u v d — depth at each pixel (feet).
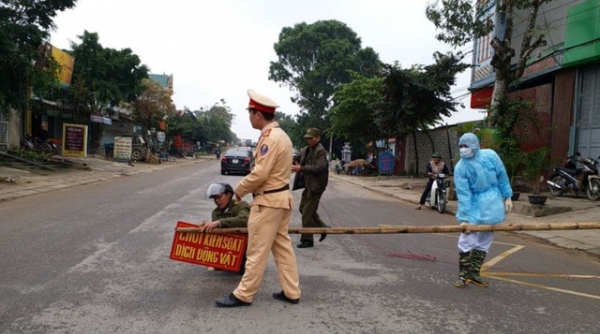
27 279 14.42
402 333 11.13
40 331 10.62
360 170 90.43
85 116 81.15
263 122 12.66
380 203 41.55
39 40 43.39
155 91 99.45
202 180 56.24
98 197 35.99
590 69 40.65
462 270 15.19
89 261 16.66
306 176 20.33
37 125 77.82
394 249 20.71
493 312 12.76
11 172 48.01
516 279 16.42
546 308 13.21
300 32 152.15
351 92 85.25
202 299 13.04
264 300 13.17
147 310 12.09
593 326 11.89
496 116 42.01
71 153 62.39
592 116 40.29
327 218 30.53
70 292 13.30
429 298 13.84
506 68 42.42
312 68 148.36
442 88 59.00
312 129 20.54
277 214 12.44
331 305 12.94
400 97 62.34
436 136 80.53
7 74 42.63
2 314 11.59
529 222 29.73
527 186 43.83
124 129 110.83
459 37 43.11
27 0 43.29
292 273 13.01
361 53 143.13
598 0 38.17
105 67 79.00
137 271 15.60
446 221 31.17
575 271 17.88
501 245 23.07
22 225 23.36
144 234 21.74
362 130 89.76
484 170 15.05
